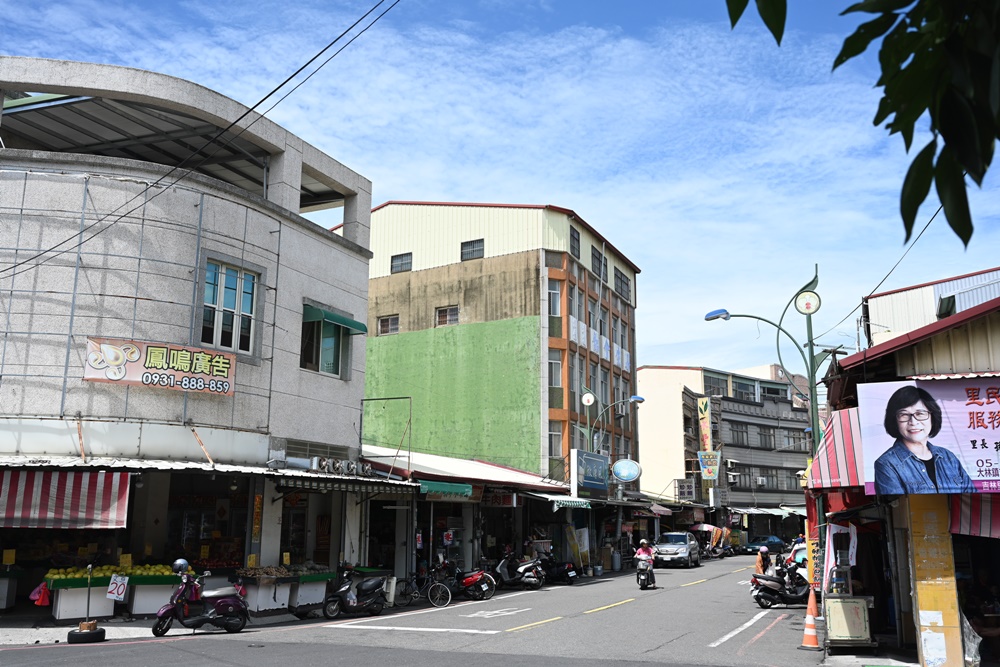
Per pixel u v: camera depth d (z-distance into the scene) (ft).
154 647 41.39
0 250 52.70
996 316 37.17
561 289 122.31
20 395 51.19
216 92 60.54
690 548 125.59
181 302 55.98
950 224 7.58
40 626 48.08
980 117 7.23
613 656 40.73
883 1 7.54
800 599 64.90
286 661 37.22
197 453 55.36
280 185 66.13
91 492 47.80
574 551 104.73
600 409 132.16
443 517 87.56
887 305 71.67
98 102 61.26
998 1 7.19
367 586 59.16
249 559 58.08
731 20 7.78
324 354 69.77
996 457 35.19
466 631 49.65
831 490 51.70
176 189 56.80
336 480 59.88
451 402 122.01
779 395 240.32
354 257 73.82
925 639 36.24
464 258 126.41
